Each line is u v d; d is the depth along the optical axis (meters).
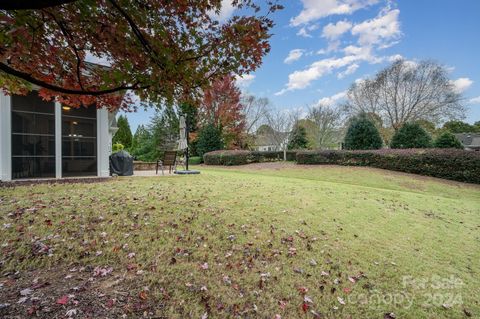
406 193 6.82
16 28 2.06
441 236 3.75
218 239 3.16
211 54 2.61
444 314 2.07
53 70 2.72
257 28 2.47
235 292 2.19
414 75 19.14
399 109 19.92
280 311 2.00
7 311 1.71
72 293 1.96
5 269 2.26
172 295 2.07
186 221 3.58
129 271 2.36
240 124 23.41
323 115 22.06
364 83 21.28
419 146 12.41
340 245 3.23
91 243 2.78
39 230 2.96
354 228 3.80
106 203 4.05
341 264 2.78
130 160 8.46
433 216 4.72
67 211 3.56
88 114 7.17
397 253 3.10
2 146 5.99
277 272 2.55
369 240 3.42
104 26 2.40
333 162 12.61
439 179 9.30
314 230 3.62
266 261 2.75
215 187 6.00
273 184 7.01
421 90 18.94
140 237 3.01
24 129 6.28
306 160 13.37
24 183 5.69
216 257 2.74
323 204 4.92
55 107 6.68
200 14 2.64
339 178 10.00
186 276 2.35
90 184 5.69
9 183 5.61
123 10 2.31
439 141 12.21
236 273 2.48
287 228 3.62
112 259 2.54
